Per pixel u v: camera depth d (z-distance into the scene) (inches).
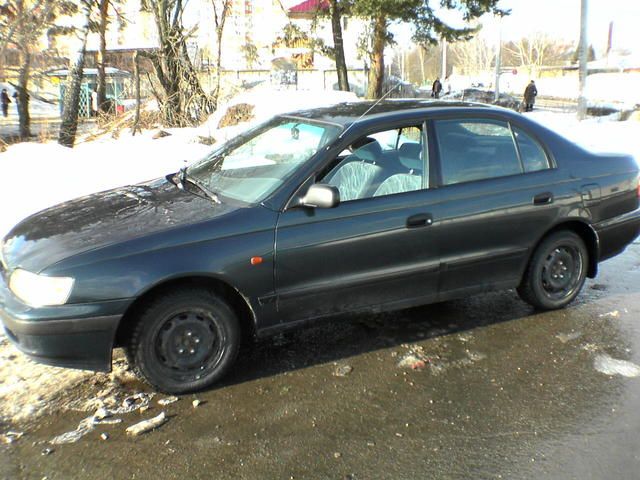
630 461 116.0
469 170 167.2
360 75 1371.8
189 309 136.8
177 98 587.8
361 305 154.6
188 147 411.5
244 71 1138.7
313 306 148.6
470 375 149.0
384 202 153.1
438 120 165.9
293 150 159.0
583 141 552.4
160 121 579.2
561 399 138.0
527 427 127.3
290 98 627.5
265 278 140.6
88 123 700.0
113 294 127.3
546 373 149.9
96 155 374.0
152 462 116.0
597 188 183.6
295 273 143.6
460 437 123.9
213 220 138.7
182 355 138.0
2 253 145.1
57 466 114.6
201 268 133.3
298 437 124.0
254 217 140.6
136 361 135.0
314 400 137.9
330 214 146.6
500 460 116.6
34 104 936.3
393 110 166.1
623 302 195.8
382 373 149.9
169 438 123.5
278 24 1155.3
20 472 112.8
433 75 3567.9
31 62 596.1
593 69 2154.3
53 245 134.6
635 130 657.6
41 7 558.3
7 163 349.1
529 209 171.9
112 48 869.8
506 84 2193.7
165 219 140.9
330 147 151.0
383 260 153.4
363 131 156.0
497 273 172.7
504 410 133.6
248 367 152.8
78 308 125.8
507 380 146.6
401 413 132.6
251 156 166.9
